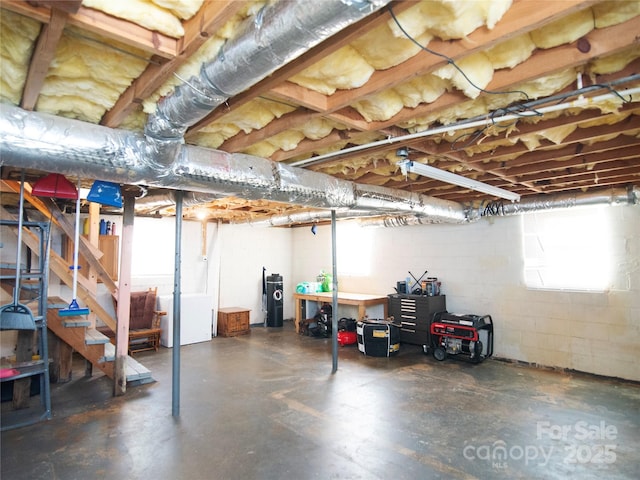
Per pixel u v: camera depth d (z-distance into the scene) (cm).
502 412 343
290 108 223
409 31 148
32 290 408
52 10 122
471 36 149
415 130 249
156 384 423
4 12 135
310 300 737
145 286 652
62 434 301
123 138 218
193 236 716
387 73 178
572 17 151
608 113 215
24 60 161
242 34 139
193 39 138
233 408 355
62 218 395
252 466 256
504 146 288
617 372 438
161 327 618
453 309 585
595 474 246
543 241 500
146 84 173
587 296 461
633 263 432
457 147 275
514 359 518
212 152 266
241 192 288
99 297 588
